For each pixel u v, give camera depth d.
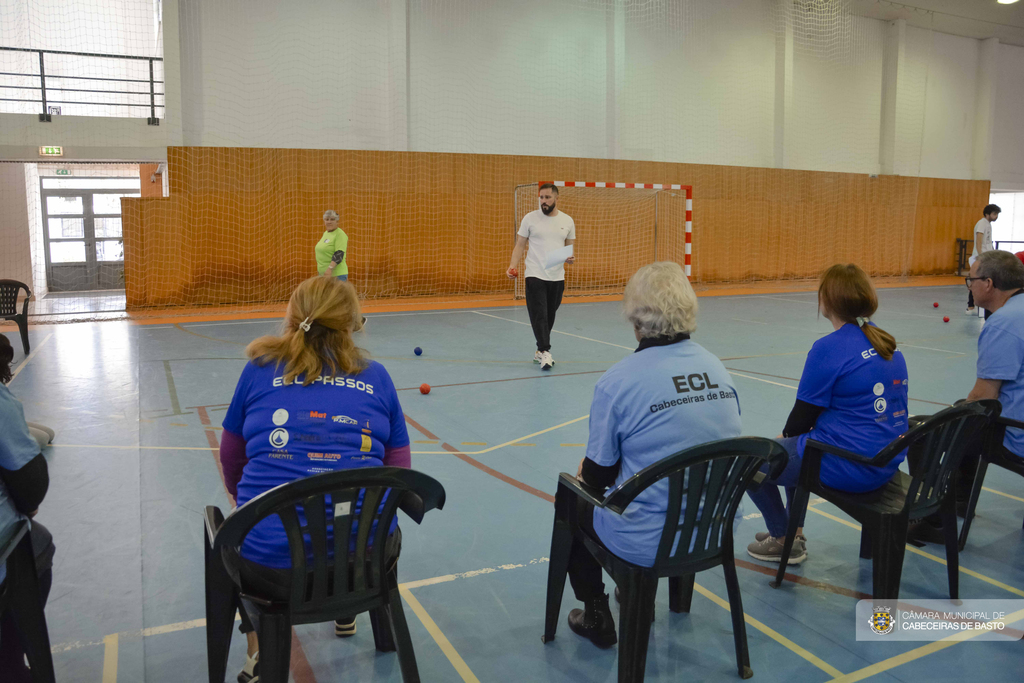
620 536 1.93
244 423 1.82
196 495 3.42
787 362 6.86
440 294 13.32
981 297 3.10
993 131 18.89
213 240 11.57
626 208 14.63
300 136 12.02
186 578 2.61
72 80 11.95
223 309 11.26
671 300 1.98
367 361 1.90
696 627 2.35
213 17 11.27
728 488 1.93
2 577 1.69
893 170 17.48
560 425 4.68
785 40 15.66
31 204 13.19
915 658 2.17
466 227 13.32
